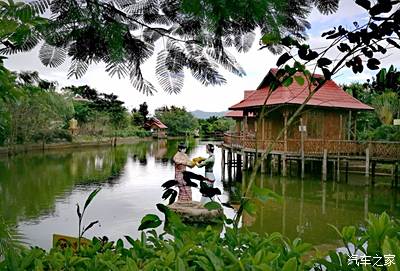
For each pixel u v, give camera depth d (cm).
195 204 931
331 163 1973
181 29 185
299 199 1251
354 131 1905
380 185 1524
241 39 190
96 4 175
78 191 1325
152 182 1589
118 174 1822
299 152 1650
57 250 188
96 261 160
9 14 134
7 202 1106
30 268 154
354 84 2553
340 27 182
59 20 171
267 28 174
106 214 988
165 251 167
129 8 180
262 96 1827
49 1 146
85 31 180
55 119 2802
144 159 2630
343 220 981
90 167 2061
